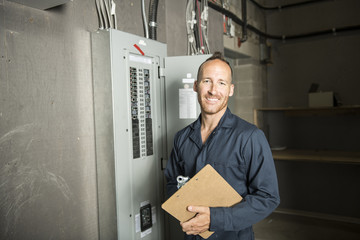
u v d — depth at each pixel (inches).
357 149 118.1
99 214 52.1
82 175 49.5
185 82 62.6
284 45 134.1
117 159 50.1
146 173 57.4
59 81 45.8
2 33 38.6
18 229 40.0
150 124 58.5
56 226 45.1
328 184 123.6
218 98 41.1
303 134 129.7
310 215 126.3
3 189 38.4
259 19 130.6
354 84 118.6
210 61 42.0
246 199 37.7
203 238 42.3
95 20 52.4
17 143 40.0
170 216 63.8
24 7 41.2
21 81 40.6
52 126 44.7
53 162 44.8
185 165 45.8
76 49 48.7
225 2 99.1
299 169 129.5
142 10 62.6
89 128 50.9
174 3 75.7
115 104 49.6
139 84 55.8
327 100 111.7
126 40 52.1
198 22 78.2
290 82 133.1
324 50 124.6
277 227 114.4
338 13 121.4
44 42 43.7
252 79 125.1
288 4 131.4
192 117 62.5
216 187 37.0
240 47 112.8
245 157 39.9
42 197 43.1
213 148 42.2
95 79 50.9
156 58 61.1
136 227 54.6
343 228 111.9
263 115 132.3
